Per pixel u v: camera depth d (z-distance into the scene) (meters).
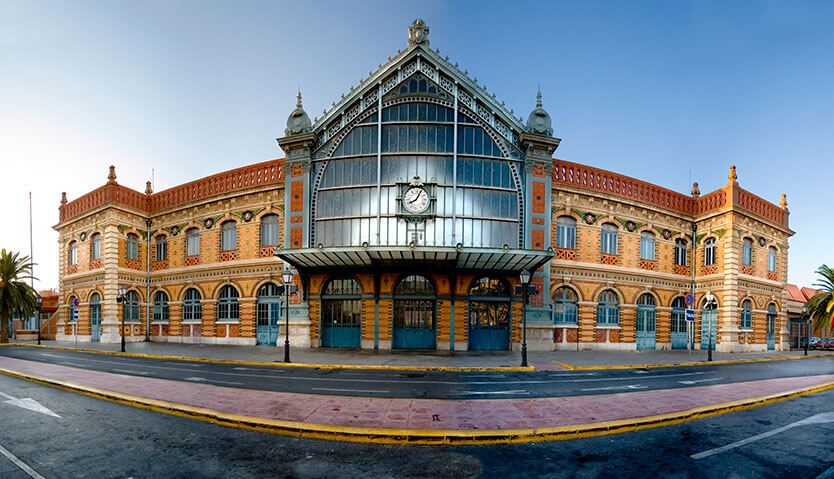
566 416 9.84
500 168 26.58
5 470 6.74
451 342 25.02
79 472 6.71
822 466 7.26
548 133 27.00
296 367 18.84
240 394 11.93
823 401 12.33
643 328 29.22
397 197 25.59
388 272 25.66
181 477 6.56
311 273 26.69
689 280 31.08
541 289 26.02
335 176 26.75
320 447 7.97
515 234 26.25
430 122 26.39
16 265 34.84
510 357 22.33
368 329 25.55
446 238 25.55
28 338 40.72
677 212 30.80
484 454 7.68
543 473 6.87
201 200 30.23
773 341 33.09
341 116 26.98
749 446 8.25
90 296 33.34
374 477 6.66
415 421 9.29
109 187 31.19
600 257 28.03
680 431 9.17
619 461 7.42
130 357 22.72
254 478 6.57
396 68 26.80
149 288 32.84
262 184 28.20
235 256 28.97
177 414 10.06
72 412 10.20
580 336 27.16
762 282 31.56
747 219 30.61
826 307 31.42
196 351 24.53
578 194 27.67
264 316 28.11
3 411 10.27
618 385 14.62
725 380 16.23
